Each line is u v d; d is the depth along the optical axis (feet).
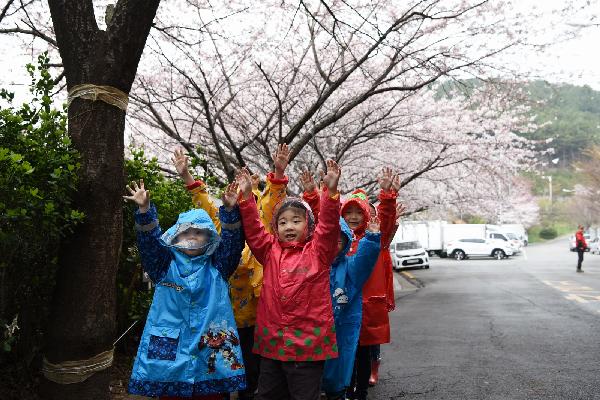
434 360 20.47
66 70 12.14
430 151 51.72
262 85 38.11
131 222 16.98
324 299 10.93
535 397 15.38
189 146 31.50
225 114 38.52
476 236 129.08
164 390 9.97
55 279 12.07
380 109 43.70
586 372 18.15
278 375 10.96
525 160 61.62
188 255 10.87
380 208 13.88
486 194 68.08
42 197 10.49
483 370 18.67
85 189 11.48
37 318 13.17
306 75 35.86
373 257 12.18
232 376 10.32
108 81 11.83
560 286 51.57
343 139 46.19
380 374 18.48
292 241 11.35
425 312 35.22
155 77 34.32
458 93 51.55
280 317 10.78
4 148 10.36
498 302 39.68
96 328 11.44
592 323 28.78
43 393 11.56
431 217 141.90
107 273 11.66
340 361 12.26
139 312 17.49
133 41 11.97
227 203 11.13
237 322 13.69
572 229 274.57
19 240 11.24
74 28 12.06
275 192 13.26
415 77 38.06
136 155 17.37
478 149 49.52
